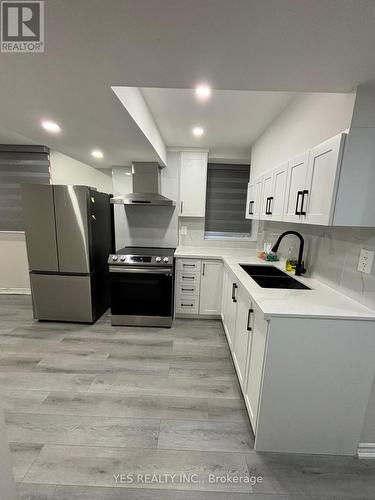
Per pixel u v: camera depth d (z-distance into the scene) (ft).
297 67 3.74
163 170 11.37
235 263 8.58
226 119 8.05
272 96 6.51
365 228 4.60
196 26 2.91
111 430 5.13
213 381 6.69
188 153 11.21
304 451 4.79
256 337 4.99
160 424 5.31
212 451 4.75
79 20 2.85
